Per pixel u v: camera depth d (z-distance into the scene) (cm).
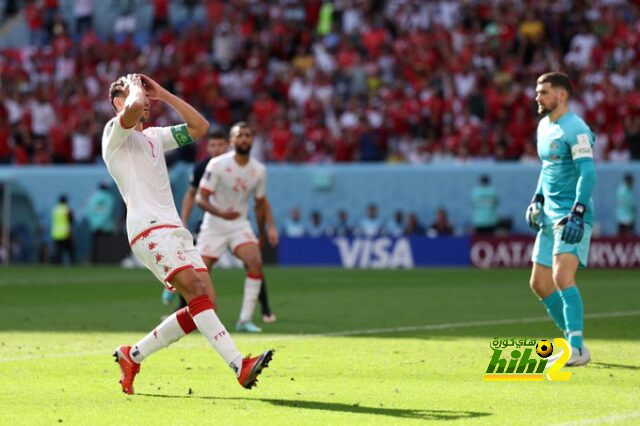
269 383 2172
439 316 3700
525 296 4622
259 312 3875
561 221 2409
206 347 2745
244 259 3288
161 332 2019
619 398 1988
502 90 7900
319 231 7631
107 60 9431
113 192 7900
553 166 2433
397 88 8194
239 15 9519
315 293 4809
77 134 8419
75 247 7962
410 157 7812
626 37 8312
